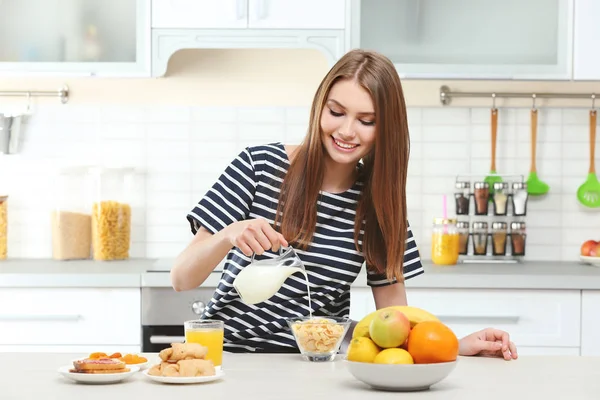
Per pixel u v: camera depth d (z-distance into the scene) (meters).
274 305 2.17
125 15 3.62
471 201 4.04
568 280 3.33
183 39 3.59
